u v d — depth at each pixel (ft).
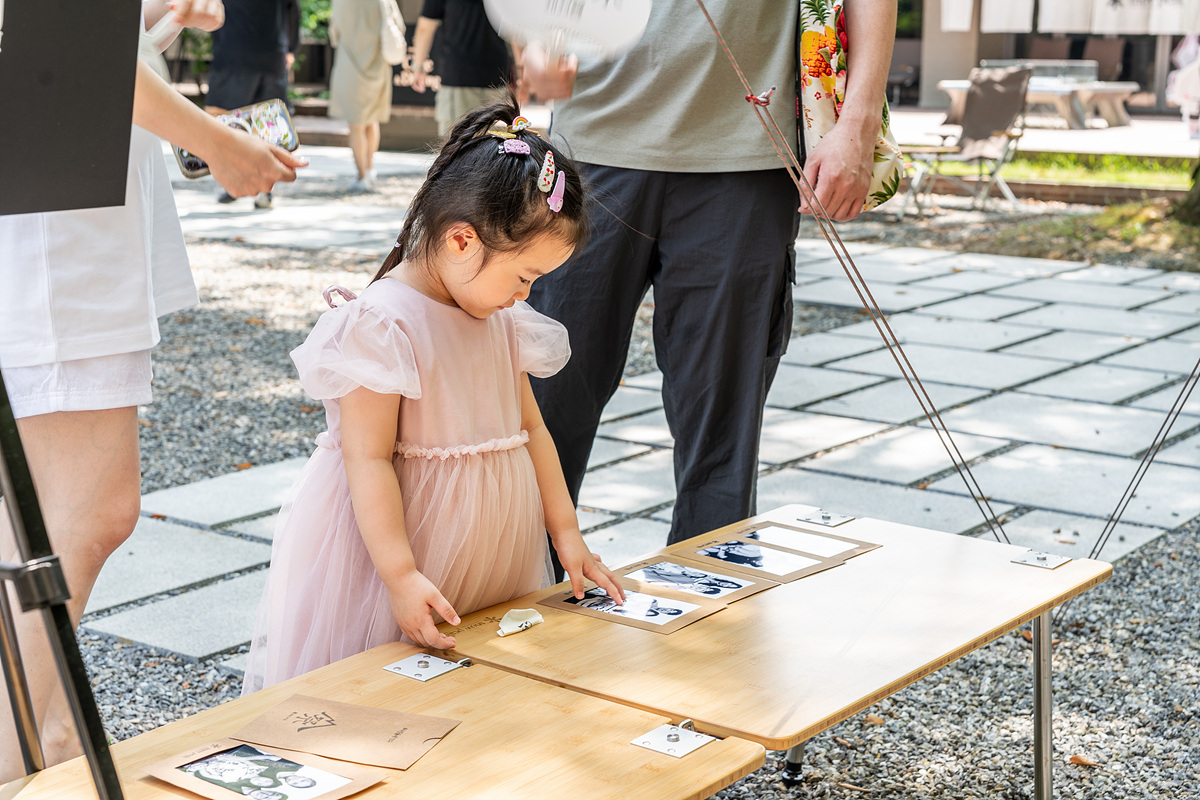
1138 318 22.26
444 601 5.95
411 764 4.65
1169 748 8.57
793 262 8.89
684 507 9.02
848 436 15.49
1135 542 12.15
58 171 3.95
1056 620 10.60
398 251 6.99
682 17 8.41
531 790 4.47
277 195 36.35
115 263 6.46
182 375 18.61
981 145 35.09
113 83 3.93
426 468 6.50
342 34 35.53
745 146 8.43
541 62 7.82
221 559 11.64
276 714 5.07
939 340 20.62
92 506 6.62
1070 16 53.98
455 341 6.59
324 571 6.60
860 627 5.98
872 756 8.46
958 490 13.50
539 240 6.25
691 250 8.64
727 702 5.16
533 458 7.24
